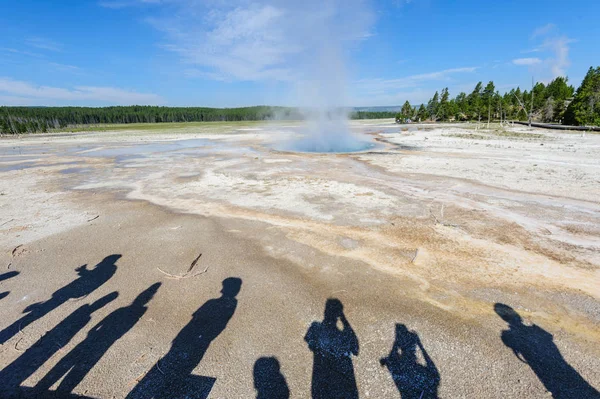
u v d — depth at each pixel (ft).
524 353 10.19
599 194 27.37
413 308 12.55
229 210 25.31
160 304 13.30
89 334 11.60
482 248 17.69
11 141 106.42
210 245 18.89
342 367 9.87
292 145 70.38
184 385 9.35
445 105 179.22
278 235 20.07
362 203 26.35
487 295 13.30
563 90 151.94
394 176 36.58
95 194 31.68
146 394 9.09
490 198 27.04
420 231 20.24
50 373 9.89
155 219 23.70
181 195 30.32
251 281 14.87
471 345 10.57
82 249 18.74
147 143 84.43
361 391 9.03
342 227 21.16
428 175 36.50
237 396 8.96
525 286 13.91
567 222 21.30
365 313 12.35
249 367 9.95
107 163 51.90
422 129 114.73
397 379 9.39
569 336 10.89
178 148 70.79
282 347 10.73
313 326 11.72
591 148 54.80
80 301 13.65
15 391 9.28
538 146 59.31
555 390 8.91
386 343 10.78
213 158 53.93
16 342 11.26
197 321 12.18
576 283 14.07
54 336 11.53
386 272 15.33
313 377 9.52
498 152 52.70
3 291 14.52
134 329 11.82
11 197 30.96
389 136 87.86
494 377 9.36
